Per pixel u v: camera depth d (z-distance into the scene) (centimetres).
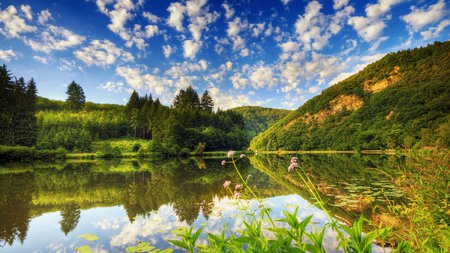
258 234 187
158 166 2745
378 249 397
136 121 7775
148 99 9750
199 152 6119
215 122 8688
